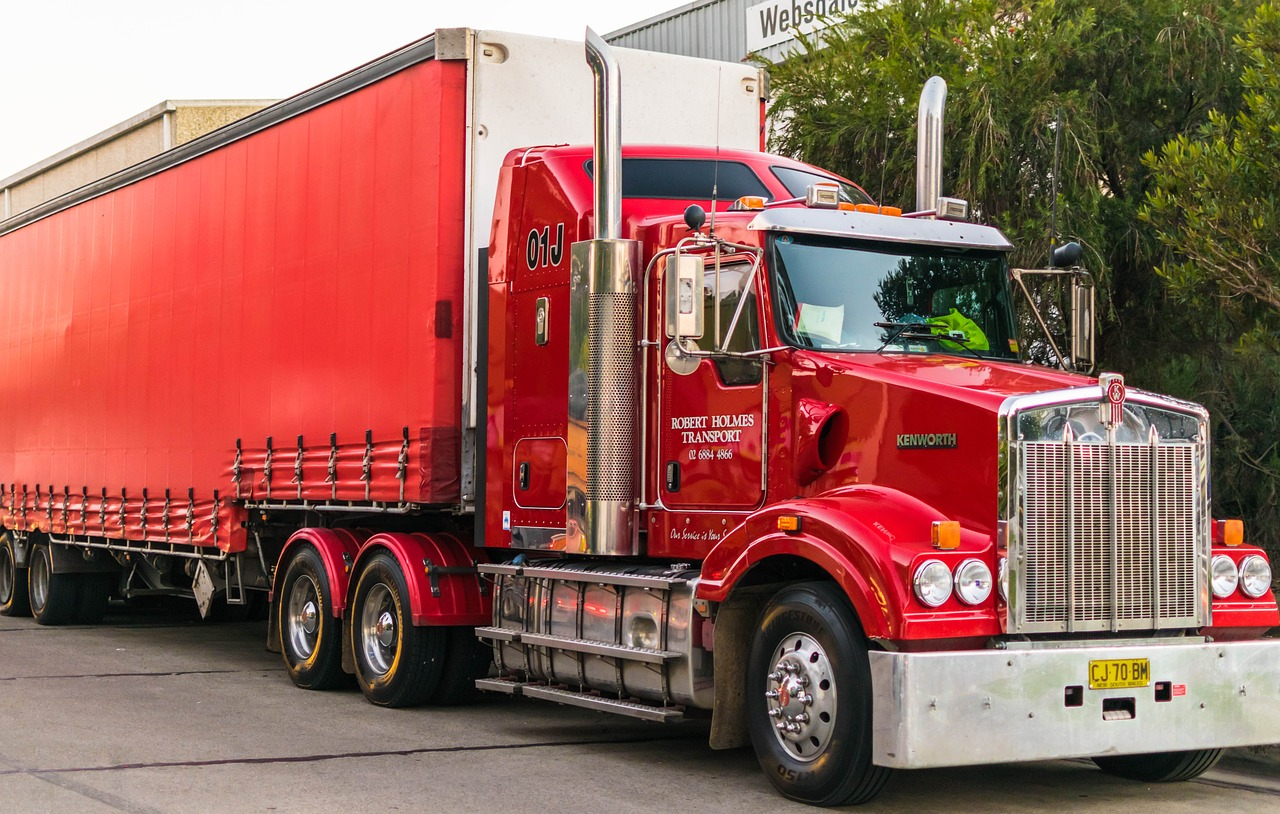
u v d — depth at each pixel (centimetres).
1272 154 880
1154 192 1182
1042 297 1168
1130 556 673
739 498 753
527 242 903
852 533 643
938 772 779
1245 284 900
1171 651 663
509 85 968
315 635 1062
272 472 1134
